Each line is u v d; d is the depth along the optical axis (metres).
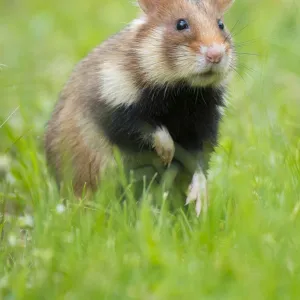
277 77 19.44
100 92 13.46
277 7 24.22
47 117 19.17
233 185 12.80
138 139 13.38
